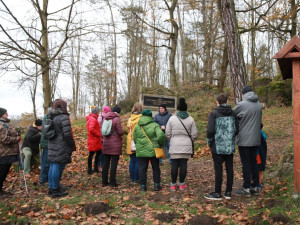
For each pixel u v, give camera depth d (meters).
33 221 3.89
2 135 4.98
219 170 4.76
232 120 4.64
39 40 8.19
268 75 25.52
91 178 6.64
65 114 5.16
